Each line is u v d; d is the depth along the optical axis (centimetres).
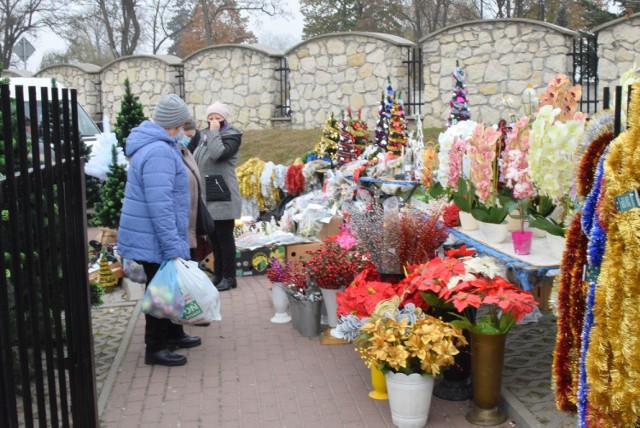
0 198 250
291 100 1669
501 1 2809
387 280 510
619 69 1255
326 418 440
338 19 3275
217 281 753
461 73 770
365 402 462
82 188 370
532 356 520
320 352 557
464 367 456
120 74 1956
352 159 875
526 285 420
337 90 1593
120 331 624
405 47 1509
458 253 487
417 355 406
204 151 717
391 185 671
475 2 3106
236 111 1775
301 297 586
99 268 763
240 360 543
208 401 470
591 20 2220
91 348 384
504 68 1375
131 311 684
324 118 1619
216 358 549
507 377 480
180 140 572
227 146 713
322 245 686
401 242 495
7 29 3038
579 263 315
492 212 484
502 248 467
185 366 532
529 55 1348
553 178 422
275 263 637
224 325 630
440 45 1438
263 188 956
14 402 252
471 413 431
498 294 413
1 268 246
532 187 448
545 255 439
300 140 1547
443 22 3130
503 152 495
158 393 484
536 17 2775
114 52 3294
